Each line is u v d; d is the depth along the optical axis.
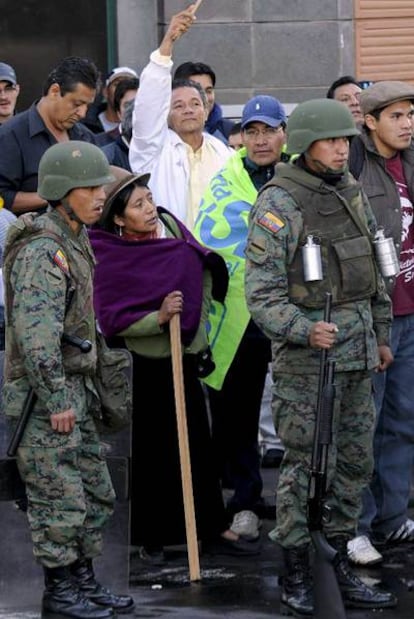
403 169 12.91
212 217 13.43
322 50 20.55
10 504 11.48
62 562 11.12
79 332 11.17
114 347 12.74
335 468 11.66
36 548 11.15
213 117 16.77
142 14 20.52
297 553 11.53
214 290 13.09
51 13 20.72
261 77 20.48
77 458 11.15
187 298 12.70
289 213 11.35
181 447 12.52
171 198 13.82
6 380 11.16
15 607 11.53
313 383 11.38
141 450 12.79
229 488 13.64
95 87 14.20
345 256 11.41
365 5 20.58
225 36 20.38
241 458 13.55
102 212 12.32
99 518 11.52
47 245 10.94
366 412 11.77
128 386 11.60
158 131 13.70
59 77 14.05
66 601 11.20
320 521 10.93
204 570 12.75
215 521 13.15
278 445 16.33
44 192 11.12
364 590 11.70
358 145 12.78
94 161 11.12
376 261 11.72
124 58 20.59
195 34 20.38
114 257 12.62
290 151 11.45
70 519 11.05
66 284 11.02
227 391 13.52
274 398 11.59
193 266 12.76
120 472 11.76
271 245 11.31
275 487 15.18
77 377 11.20
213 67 20.42
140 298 12.60
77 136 14.89
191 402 12.97
